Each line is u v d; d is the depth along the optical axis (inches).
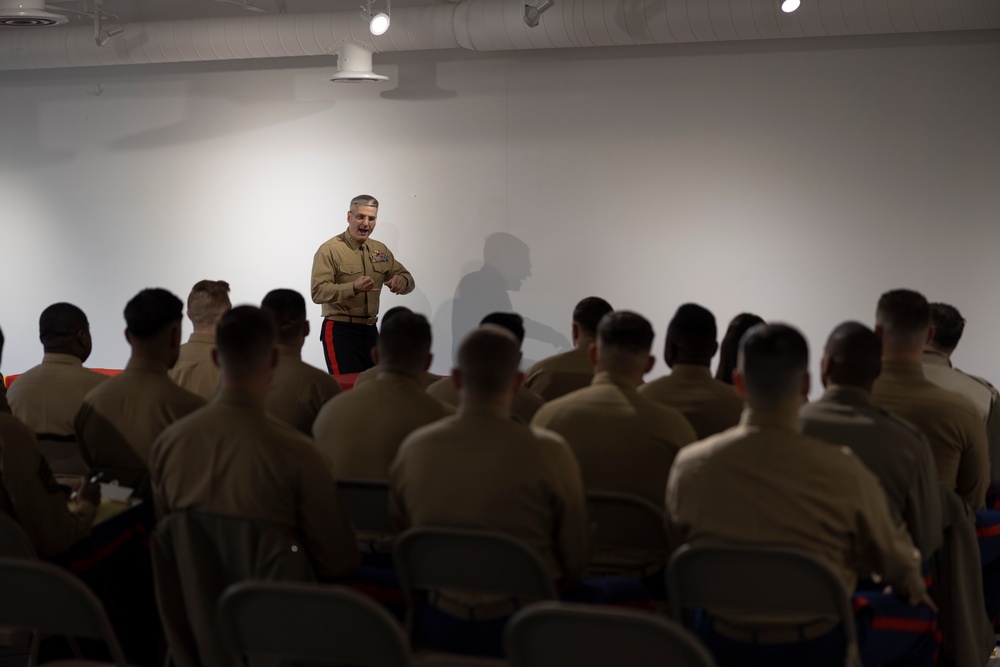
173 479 101.3
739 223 279.7
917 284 265.7
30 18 263.7
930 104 261.3
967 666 120.0
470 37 273.3
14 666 137.5
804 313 276.2
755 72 275.1
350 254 281.9
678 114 282.7
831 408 105.7
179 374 159.0
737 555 85.2
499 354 96.4
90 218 343.6
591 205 292.4
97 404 123.9
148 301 122.6
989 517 132.4
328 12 286.4
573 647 74.5
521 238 299.4
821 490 87.8
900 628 101.9
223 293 161.8
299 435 101.7
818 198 272.5
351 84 312.2
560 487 95.2
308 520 99.8
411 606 96.6
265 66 320.2
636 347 115.6
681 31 255.3
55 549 107.7
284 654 82.5
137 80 334.3
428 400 120.0
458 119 302.7
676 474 93.0
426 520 97.1
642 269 289.3
